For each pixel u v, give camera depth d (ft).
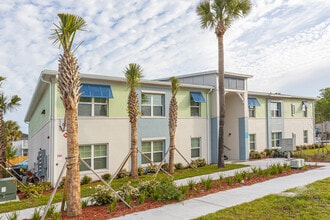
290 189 32.86
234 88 73.67
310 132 106.63
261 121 87.04
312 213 23.02
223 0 57.57
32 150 85.66
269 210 24.53
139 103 57.21
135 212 25.80
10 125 84.74
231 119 79.20
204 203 28.25
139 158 56.65
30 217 26.30
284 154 76.59
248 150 76.28
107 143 52.16
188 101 66.54
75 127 25.67
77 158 25.63
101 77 50.67
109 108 52.90
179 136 63.72
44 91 55.26
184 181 42.65
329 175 42.65
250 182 38.65
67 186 25.52
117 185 41.32
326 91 143.95
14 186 36.65
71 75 25.38
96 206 28.30
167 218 23.79
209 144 69.82
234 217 23.02
